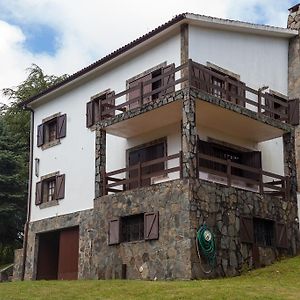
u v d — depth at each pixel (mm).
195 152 15164
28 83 35562
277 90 21156
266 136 19219
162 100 16141
